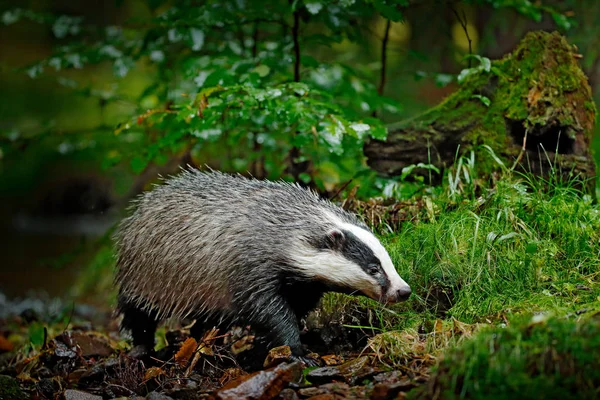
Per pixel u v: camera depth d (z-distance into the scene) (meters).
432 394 3.97
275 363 4.93
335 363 5.34
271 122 7.35
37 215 19.22
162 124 8.45
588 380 3.78
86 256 13.52
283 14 8.38
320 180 7.95
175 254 5.84
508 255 5.58
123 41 8.88
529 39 7.18
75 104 20.48
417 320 5.45
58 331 8.26
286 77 8.20
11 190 19.69
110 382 5.57
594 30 11.58
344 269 5.41
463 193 6.48
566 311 4.78
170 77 9.21
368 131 6.98
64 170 19.73
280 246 5.48
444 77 8.62
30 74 8.44
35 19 9.16
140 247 6.13
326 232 5.48
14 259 14.34
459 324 4.99
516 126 7.03
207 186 6.04
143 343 6.49
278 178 8.52
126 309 6.42
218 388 4.96
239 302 5.50
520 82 7.08
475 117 7.27
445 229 5.93
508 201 6.00
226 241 5.59
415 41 13.37
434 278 5.70
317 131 7.00
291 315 5.55
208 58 7.91
